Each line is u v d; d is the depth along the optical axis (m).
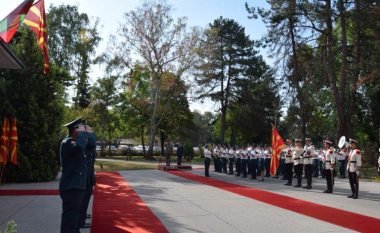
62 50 35.97
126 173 20.72
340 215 8.54
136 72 35.72
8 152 13.80
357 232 6.81
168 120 45.88
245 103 44.53
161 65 34.44
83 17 37.25
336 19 25.12
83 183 5.55
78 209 5.50
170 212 8.59
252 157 18.48
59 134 18.64
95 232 6.53
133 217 7.91
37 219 7.55
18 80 15.18
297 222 7.68
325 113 38.97
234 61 43.03
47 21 35.72
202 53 34.66
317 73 27.41
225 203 10.13
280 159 18.86
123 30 33.38
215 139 72.06
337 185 15.95
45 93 15.66
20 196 10.84
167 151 25.39
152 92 38.41
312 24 27.14
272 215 8.45
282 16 26.12
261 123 46.00
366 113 35.25
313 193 12.84
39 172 14.75
